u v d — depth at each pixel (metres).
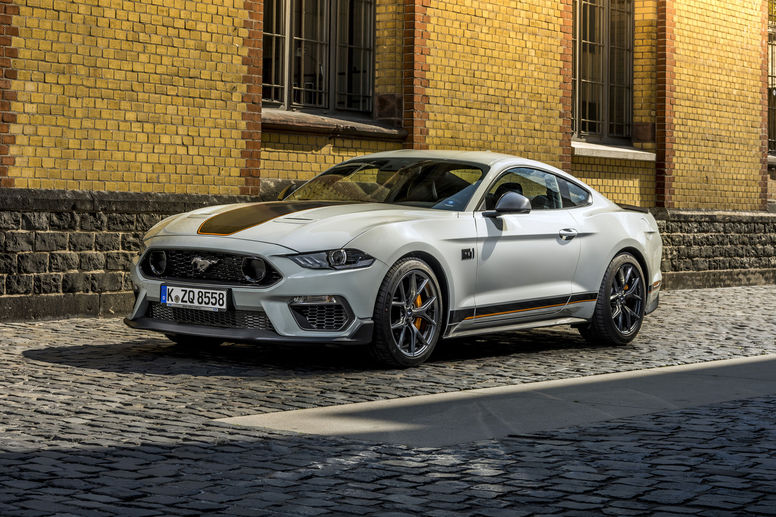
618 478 4.57
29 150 9.80
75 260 9.91
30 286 9.61
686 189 16.55
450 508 4.08
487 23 13.71
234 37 11.28
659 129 16.20
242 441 5.18
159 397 6.27
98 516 3.89
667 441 5.32
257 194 11.55
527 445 5.20
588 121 15.76
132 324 7.73
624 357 8.59
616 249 9.19
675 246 15.86
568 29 14.80
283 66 12.33
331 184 8.62
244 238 7.33
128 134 10.49
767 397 6.68
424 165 8.61
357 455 4.93
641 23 16.30
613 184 15.70
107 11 10.29
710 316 11.89
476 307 8.03
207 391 6.52
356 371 7.45
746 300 14.09
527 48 14.24
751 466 4.81
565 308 8.77
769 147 18.92
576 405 6.31
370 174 8.66
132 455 4.84
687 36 16.50
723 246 16.75
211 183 11.15
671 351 8.98
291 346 8.55
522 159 8.93
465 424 5.69
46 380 6.73
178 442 5.12
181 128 10.89
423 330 7.82
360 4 13.07
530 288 8.45
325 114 12.73
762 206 18.00
